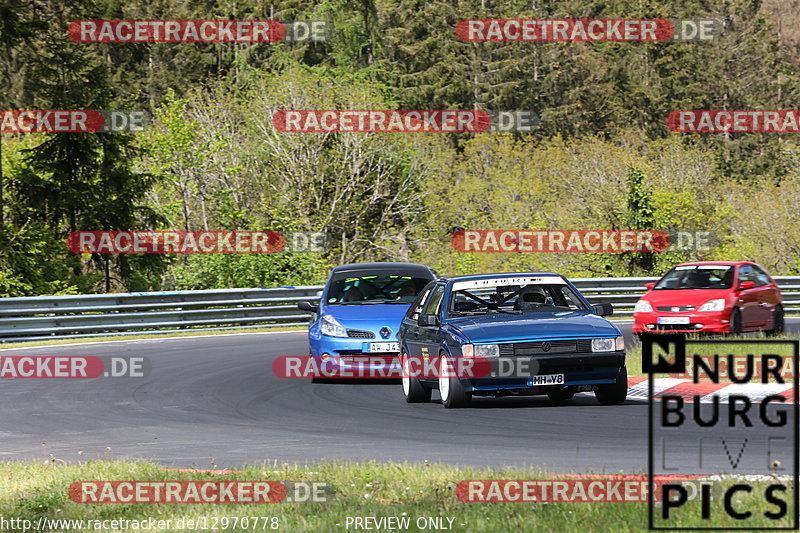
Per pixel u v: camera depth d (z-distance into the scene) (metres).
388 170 178.12
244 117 180.12
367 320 62.09
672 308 78.00
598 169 195.00
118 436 47.81
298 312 117.88
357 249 177.62
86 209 158.50
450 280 54.59
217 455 41.88
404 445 42.47
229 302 112.19
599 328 49.59
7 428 51.22
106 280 164.25
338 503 30.50
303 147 171.50
